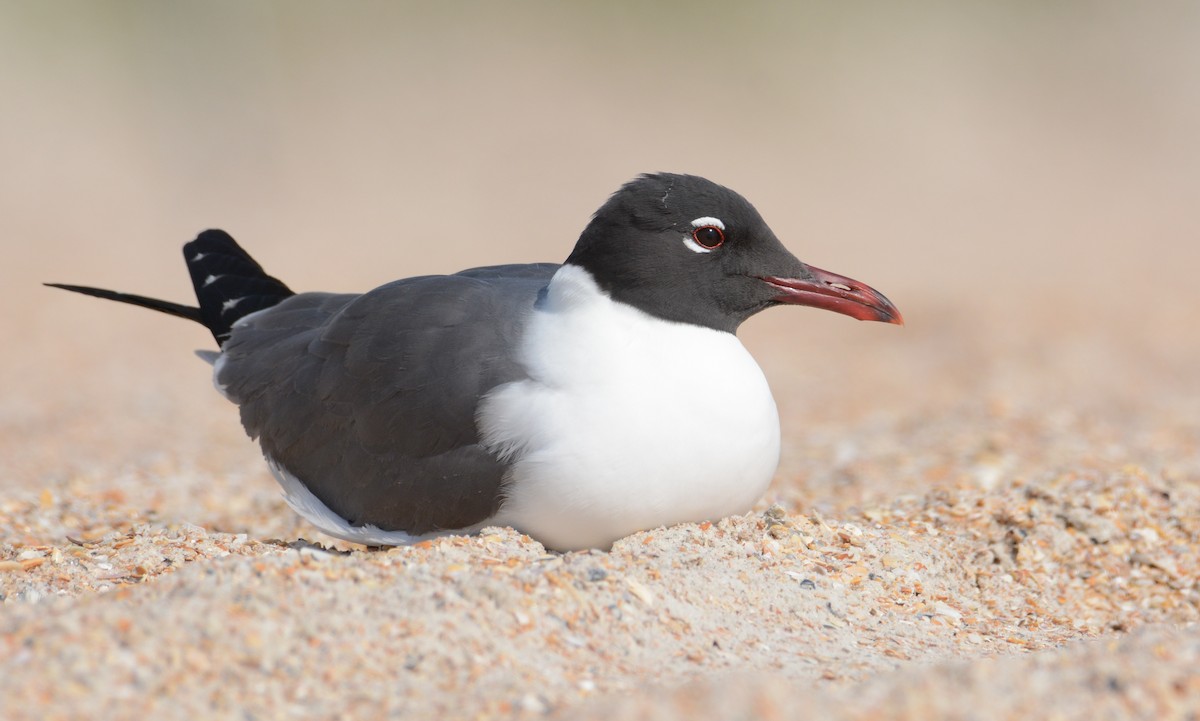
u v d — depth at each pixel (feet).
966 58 156.15
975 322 76.23
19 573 30.78
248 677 22.21
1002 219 115.03
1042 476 39.11
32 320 79.71
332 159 126.11
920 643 27.12
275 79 137.59
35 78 131.75
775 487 43.57
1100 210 118.93
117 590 26.18
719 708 20.61
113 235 103.60
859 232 109.09
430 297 31.60
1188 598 31.94
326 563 25.85
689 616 26.21
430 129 133.28
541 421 28.94
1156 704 21.21
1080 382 61.05
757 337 77.46
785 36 153.58
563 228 107.24
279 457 33.50
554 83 143.54
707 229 30.19
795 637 26.32
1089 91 150.82
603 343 29.37
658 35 152.97
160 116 129.80
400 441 30.63
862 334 77.36
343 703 21.76
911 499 38.40
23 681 21.63
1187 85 152.87
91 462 49.83
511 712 21.47
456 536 29.89
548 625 24.81
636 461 28.68
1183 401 55.42
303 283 86.53
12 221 105.70
